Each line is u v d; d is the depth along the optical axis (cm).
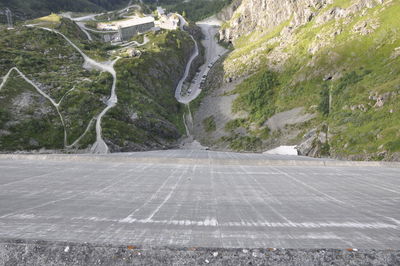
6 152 3806
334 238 489
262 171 1445
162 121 6372
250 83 7744
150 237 485
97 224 559
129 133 5175
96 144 4531
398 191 951
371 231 531
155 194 868
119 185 1024
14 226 542
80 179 1155
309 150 4134
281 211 677
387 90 3925
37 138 4250
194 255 414
